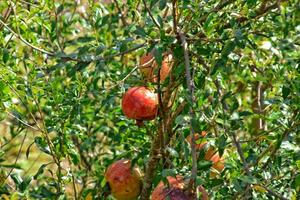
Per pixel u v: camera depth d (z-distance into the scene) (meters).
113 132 4.96
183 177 3.41
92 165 5.30
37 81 4.17
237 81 4.99
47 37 4.73
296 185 3.27
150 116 3.77
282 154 3.71
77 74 4.28
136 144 4.49
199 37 3.63
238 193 3.61
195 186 3.19
